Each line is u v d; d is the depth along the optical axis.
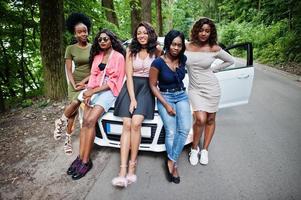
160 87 3.41
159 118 3.48
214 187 3.18
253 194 3.05
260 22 16.52
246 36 15.62
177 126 3.30
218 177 3.37
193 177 3.38
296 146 4.10
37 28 6.86
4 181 3.37
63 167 3.61
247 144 4.17
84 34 3.56
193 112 3.59
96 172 3.48
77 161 3.47
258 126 4.81
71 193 3.10
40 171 3.53
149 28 3.35
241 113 5.45
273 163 3.65
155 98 3.57
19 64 7.21
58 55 5.82
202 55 3.34
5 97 7.17
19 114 5.58
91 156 3.84
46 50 5.76
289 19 12.52
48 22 5.61
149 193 3.08
